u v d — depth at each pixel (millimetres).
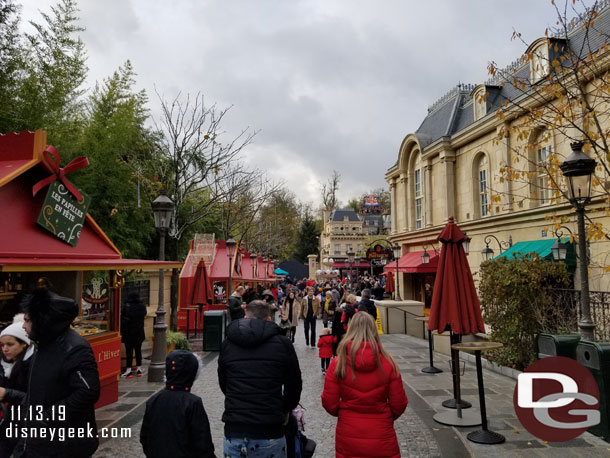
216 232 31469
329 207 75438
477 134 19328
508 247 17484
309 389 8102
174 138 15336
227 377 3365
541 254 13812
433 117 26109
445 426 5941
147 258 21484
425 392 7832
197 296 15570
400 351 12766
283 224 50969
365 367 3311
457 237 6715
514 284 9008
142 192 16016
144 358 11188
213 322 12719
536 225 15867
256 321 3490
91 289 8039
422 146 24125
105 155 14438
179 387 3076
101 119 15547
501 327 9344
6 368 3453
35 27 11477
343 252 69000
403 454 4957
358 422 3289
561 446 5129
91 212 14188
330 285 33438
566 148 14414
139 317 9336
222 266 20922
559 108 8773
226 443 3225
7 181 5711
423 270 22094
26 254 5543
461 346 5715
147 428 3002
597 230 7938
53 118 12016
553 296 9484
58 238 6551
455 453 4961
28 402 2895
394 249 19359
